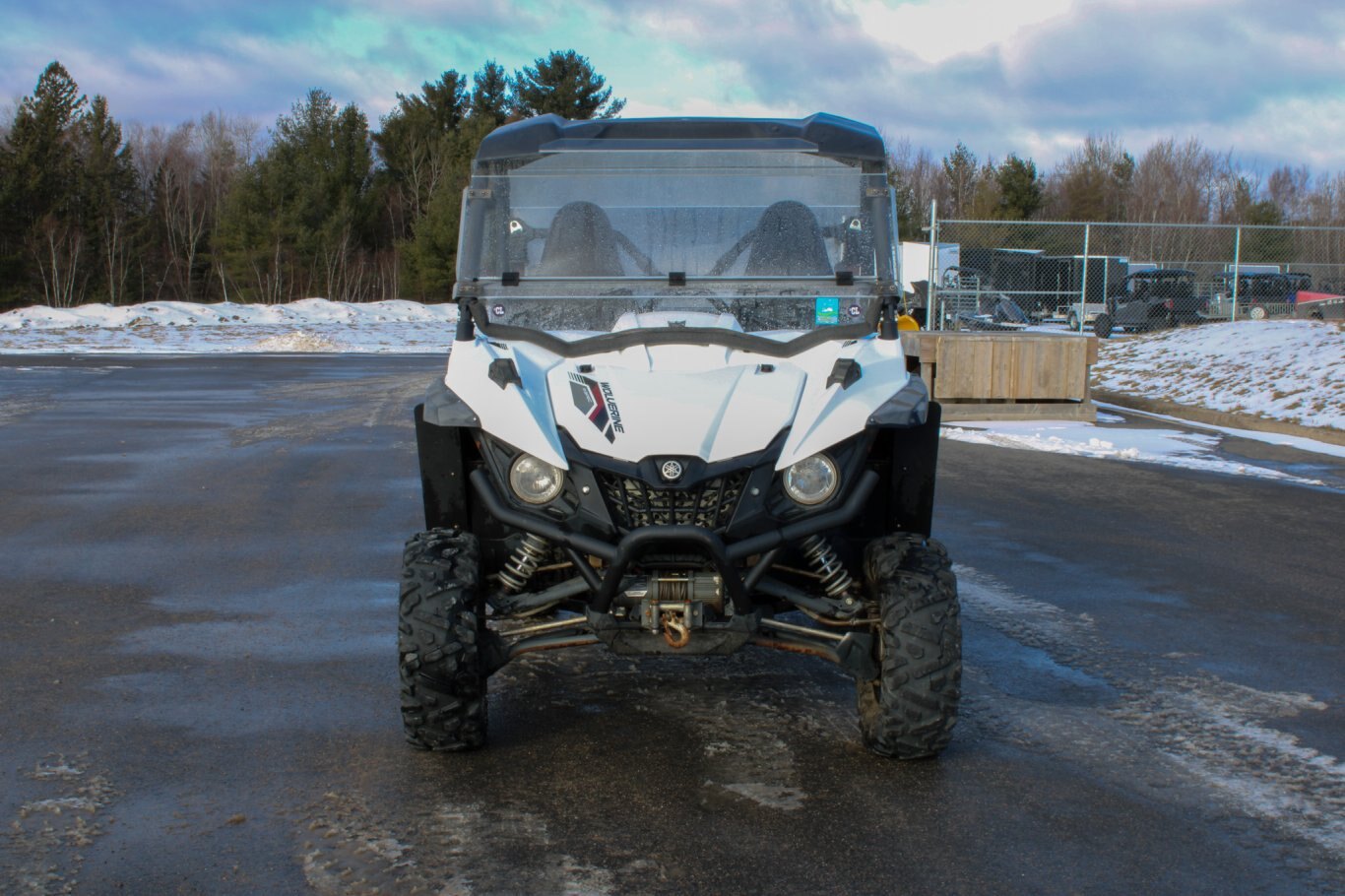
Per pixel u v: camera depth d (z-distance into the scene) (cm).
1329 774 477
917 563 479
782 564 508
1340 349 1942
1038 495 1119
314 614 700
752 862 394
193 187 8294
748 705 554
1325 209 8769
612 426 449
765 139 545
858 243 541
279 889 373
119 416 1675
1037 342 1711
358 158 7631
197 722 523
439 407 471
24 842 403
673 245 540
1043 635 672
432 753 489
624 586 448
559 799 443
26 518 966
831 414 459
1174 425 1688
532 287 533
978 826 423
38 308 4469
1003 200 7219
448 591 467
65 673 586
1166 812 438
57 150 6438
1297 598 763
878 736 473
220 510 1006
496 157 543
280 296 6881
